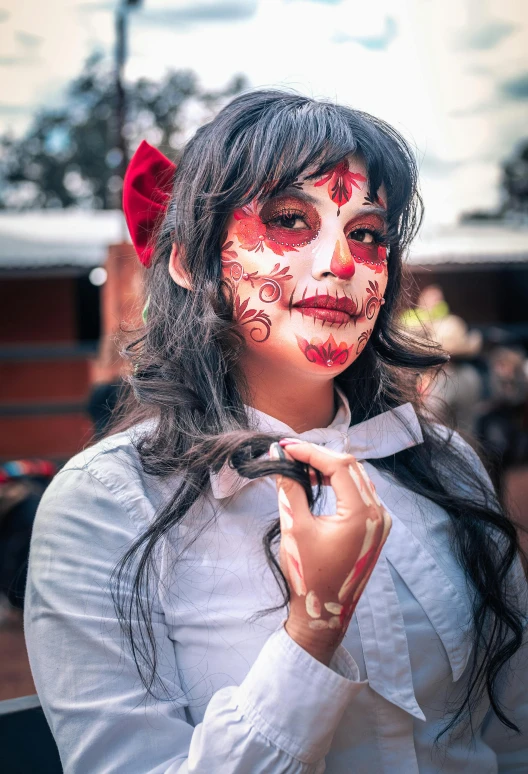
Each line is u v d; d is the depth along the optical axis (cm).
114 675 103
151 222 136
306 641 94
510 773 128
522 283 657
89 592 105
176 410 116
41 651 105
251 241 112
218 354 116
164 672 106
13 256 489
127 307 178
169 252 126
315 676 93
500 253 539
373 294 116
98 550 108
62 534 108
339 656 98
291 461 95
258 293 112
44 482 327
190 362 118
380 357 132
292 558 94
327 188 113
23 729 136
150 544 106
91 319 581
